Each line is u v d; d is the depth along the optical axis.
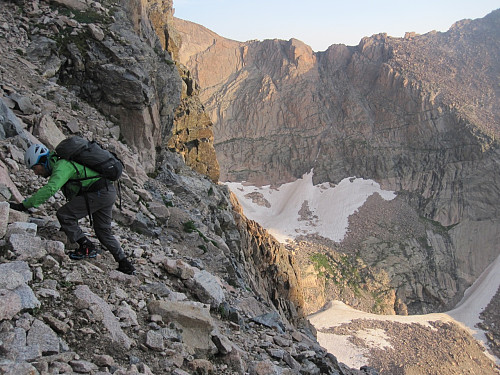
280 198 160.00
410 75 174.50
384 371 73.94
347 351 78.00
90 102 17.61
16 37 17.39
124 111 17.77
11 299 6.00
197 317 7.86
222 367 7.62
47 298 6.75
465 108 164.00
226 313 9.95
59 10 19.05
